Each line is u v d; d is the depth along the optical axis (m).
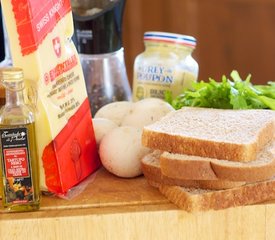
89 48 0.74
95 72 0.75
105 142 0.62
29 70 0.55
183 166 0.55
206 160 0.55
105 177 0.63
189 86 0.75
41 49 0.55
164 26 1.62
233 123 0.60
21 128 0.54
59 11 0.58
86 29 0.73
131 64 1.66
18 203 0.55
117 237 0.56
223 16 1.58
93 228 0.55
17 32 0.54
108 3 0.72
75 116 0.60
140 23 1.63
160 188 0.58
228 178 0.55
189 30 1.61
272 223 0.56
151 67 0.75
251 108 0.67
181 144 0.56
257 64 1.60
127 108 0.70
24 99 0.55
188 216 0.56
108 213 0.55
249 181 0.55
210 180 0.55
